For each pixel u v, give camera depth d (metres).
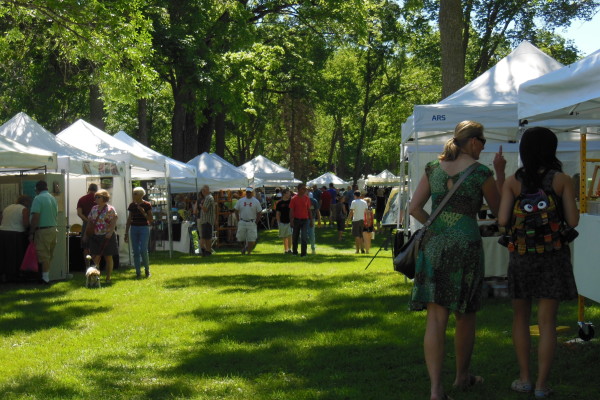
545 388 5.14
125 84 19.73
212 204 21.31
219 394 5.58
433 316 5.05
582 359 6.16
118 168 17.05
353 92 50.38
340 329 8.12
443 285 4.98
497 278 9.96
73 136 18.38
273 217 39.16
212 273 15.41
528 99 6.09
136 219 14.59
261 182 35.66
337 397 5.35
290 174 35.38
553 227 5.13
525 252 5.17
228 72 28.20
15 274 13.72
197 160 27.33
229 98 27.77
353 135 69.69
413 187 11.63
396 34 42.81
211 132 35.50
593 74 5.33
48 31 21.03
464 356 5.32
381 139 69.00
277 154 61.72
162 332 8.40
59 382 6.12
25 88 29.55
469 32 33.59
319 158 79.31
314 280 13.43
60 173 14.86
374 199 53.72
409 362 6.40
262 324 8.65
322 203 37.84
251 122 50.59
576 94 5.53
